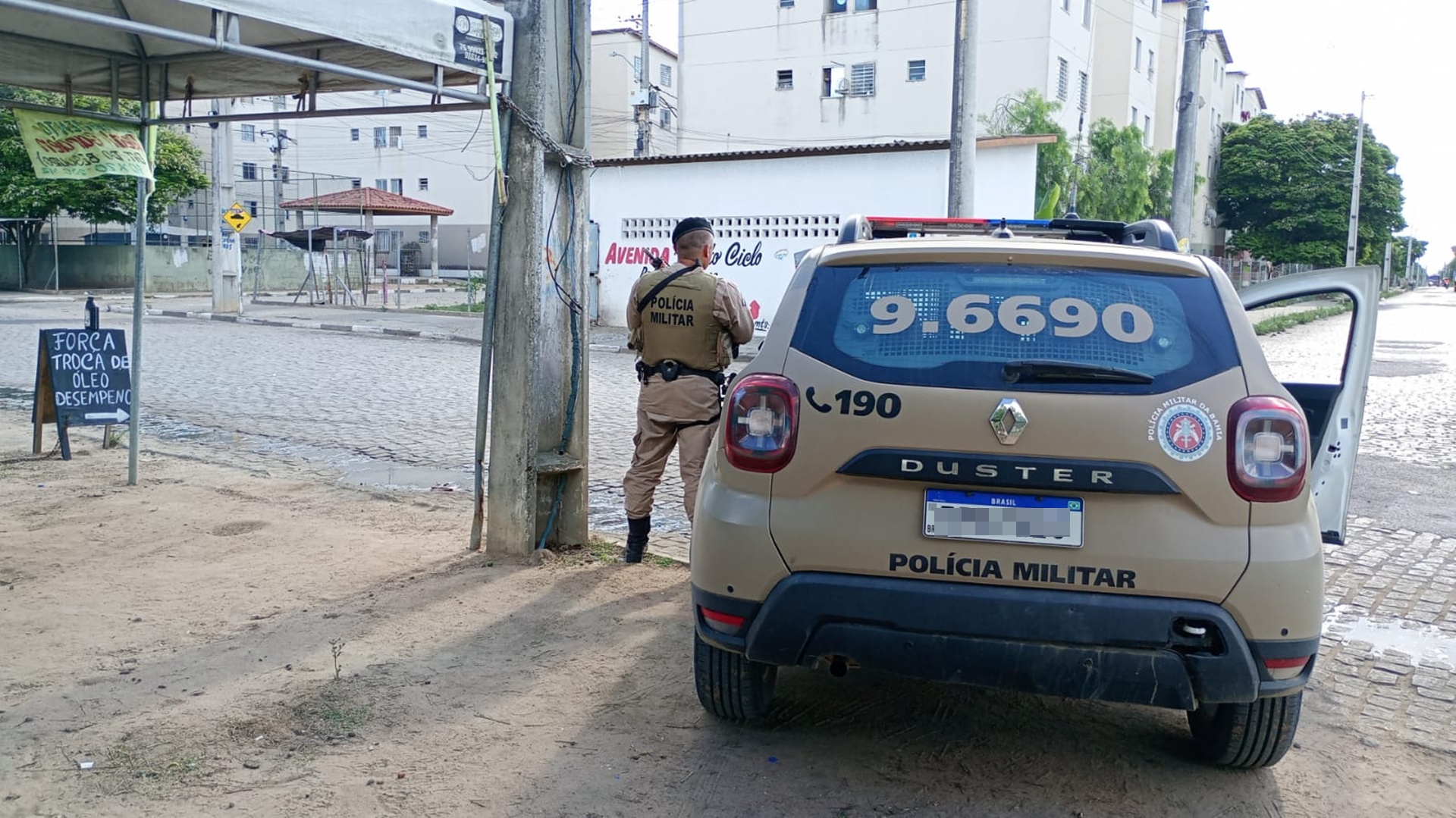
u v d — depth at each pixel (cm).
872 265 334
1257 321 3011
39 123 630
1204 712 361
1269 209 5847
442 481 806
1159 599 297
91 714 375
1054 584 301
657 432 554
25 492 722
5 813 308
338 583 533
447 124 5741
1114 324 312
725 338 547
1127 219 2988
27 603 491
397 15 501
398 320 2522
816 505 314
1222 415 298
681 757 358
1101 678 301
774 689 391
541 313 573
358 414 1135
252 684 405
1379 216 5922
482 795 329
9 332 2002
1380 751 382
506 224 562
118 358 865
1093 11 4044
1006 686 308
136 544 598
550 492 596
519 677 421
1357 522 762
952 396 305
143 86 664
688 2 4319
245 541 609
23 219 3656
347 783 334
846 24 4022
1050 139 1878
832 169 2014
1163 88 5059
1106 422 297
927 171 1934
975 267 328
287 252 4031
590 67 586
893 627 309
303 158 5847
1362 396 402
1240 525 297
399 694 401
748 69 4231
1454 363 2100
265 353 1762
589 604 509
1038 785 346
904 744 374
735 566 321
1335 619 538
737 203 2119
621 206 2248
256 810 316
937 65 3866
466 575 550
